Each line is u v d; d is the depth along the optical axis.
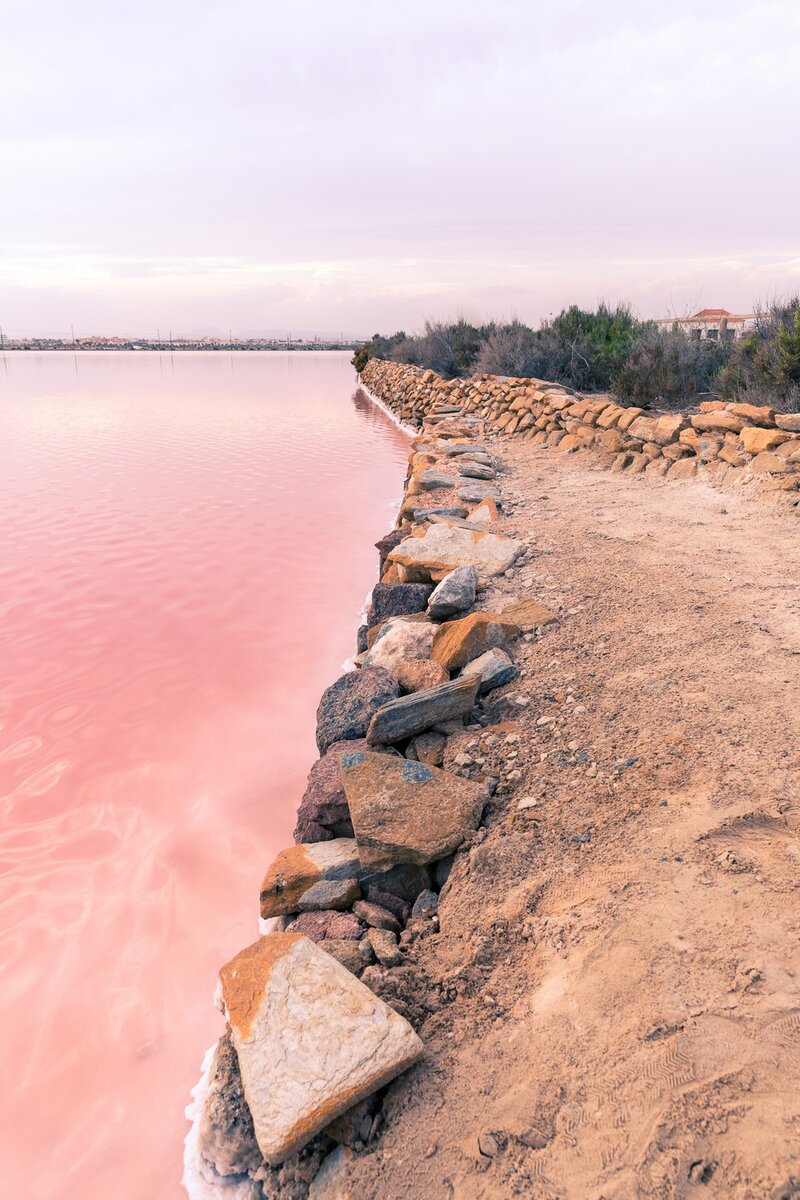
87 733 4.43
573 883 2.39
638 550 5.54
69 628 5.98
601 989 1.94
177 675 5.16
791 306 10.37
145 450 14.35
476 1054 1.92
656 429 8.31
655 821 2.52
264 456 13.71
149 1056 2.43
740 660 3.53
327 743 3.70
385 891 2.73
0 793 3.86
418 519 6.93
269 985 2.10
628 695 3.41
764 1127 1.47
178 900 3.12
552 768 3.05
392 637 4.54
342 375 40.25
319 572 7.28
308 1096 1.80
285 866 2.81
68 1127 2.19
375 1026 1.95
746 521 6.06
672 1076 1.63
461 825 2.81
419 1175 1.65
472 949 2.26
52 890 3.18
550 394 11.60
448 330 23.38
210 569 7.36
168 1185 1.99
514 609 4.70
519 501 7.50
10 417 19.67
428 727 3.54
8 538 8.44
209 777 3.99
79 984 2.71
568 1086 1.72
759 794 2.50
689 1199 1.40
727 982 1.83
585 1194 1.47
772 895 2.07
